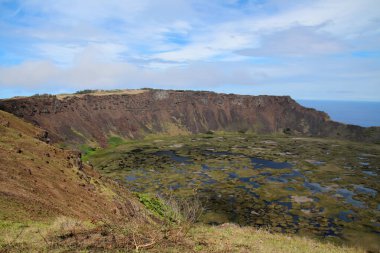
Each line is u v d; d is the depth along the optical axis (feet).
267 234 101.81
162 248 58.65
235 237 81.10
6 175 96.02
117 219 107.24
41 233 58.54
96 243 56.13
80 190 119.96
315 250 79.66
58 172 124.98
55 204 92.02
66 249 51.21
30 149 135.33
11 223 63.82
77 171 139.44
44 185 104.83
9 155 114.52
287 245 81.82
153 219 129.70
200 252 60.13
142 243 60.29
